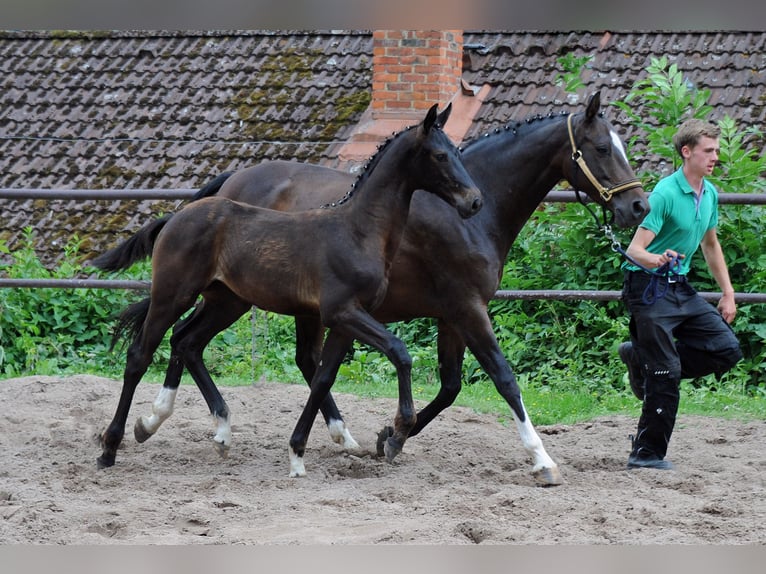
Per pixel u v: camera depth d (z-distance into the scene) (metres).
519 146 9.47
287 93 21.44
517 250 15.12
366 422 11.48
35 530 7.30
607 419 11.80
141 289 12.91
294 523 7.49
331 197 10.05
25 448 10.23
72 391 12.34
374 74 19.88
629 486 8.72
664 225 9.16
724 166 14.71
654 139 15.04
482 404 12.44
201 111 21.48
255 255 9.07
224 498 8.16
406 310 9.59
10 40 24.36
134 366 9.40
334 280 8.80
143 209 19.62
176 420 11.42
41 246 19.17
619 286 14.31
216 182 10.98
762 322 13.78
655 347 9.13
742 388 13.27
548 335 14.40
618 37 20.66
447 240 9.20
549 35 21.08
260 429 11.12
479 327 9.22
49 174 20.70
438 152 8.63
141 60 23.25
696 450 10.23
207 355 14.65
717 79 19.14
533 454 8.88
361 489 8.67
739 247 13.95
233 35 23.41
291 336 15.18
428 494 8.38
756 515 7.61
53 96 22.61
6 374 14.36
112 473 9.27
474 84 20.25
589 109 9.15
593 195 9.21
